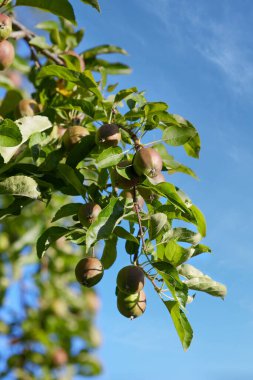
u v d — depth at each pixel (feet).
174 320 3.67
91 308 7.55
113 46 5.27
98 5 4.13
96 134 3.86
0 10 4.60
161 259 3.82
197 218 3.96
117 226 3.68
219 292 3.95
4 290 6.79
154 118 3.94
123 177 3.73
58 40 5.25
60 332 7.20
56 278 7.18
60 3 4.31
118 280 3.62
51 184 3.88
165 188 3.66
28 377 6.85
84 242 3.87
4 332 6.86
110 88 4.93
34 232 6.66
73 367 7.20
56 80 4.86
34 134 3.94
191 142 4.18
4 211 3.91
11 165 3.82
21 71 5.65
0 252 6.72
